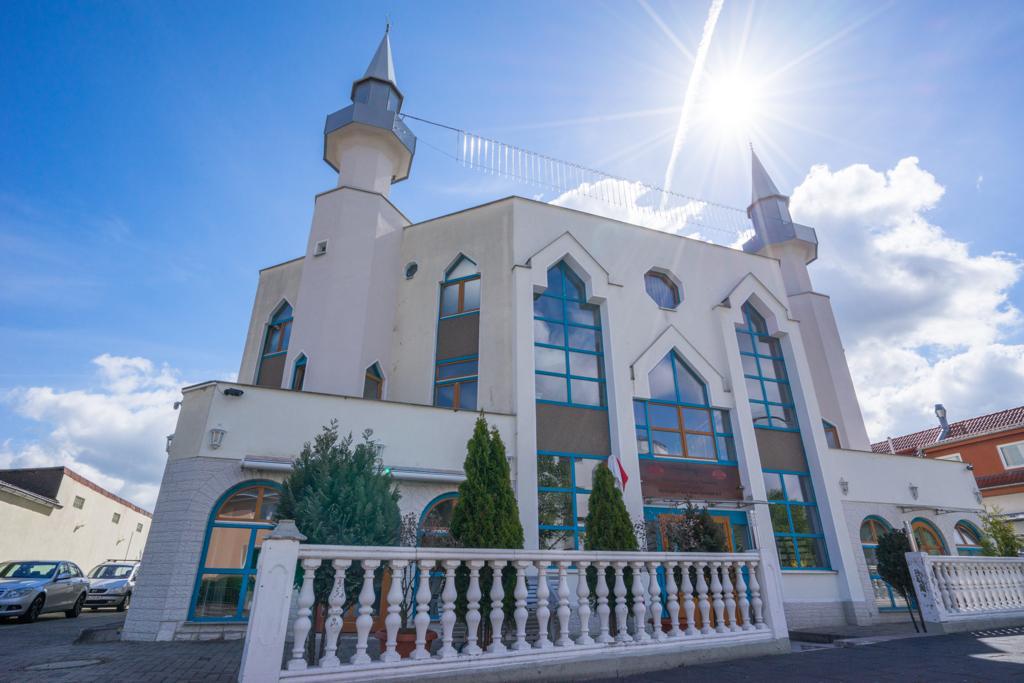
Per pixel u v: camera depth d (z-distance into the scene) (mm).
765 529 15023
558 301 15938
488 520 7965
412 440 12234
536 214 16562
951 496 18750
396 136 18750
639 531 12641
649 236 18062
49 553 23891
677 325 17031
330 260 16391
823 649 8570
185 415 11398
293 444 11352
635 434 14727
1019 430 26453
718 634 7453
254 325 18703
